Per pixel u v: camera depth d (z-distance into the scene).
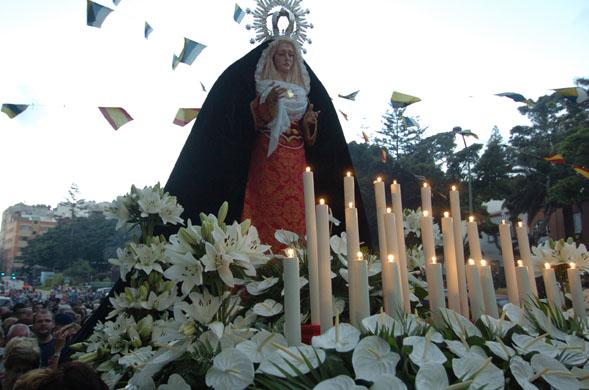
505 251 2.59
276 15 5.38
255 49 5.14
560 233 31.44
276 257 2.98
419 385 1.49
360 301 1.95
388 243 2.21
